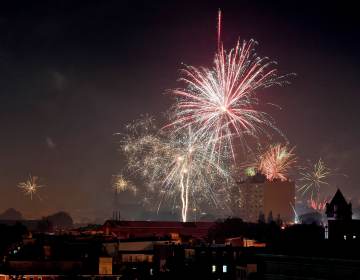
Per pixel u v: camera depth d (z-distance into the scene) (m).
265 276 127.88
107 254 176.12
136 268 171.62
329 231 162.12
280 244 132.62
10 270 162.38
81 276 162.38
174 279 154.88
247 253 149.62
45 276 161.75
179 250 167.00
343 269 114.38
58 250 176.50
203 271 152.88
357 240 123.94
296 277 121.38
